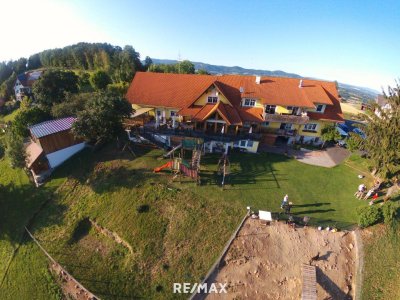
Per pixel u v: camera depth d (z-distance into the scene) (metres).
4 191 36.91
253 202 30.62
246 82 46.72
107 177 35.41
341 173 37.34
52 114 47.50
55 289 24.98
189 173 33.25
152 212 29.72
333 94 46.38
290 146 45.03
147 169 35.97
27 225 31.48
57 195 34.69
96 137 40.12
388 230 27.66
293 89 44.94
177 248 26.44
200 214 29.06
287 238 26.62
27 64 140.25
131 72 73.75
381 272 24.66
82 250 28.17
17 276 26.78
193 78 47.97
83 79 77.56
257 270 24.58
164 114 46.66
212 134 40.25
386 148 29.23
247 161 39.25
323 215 29.12
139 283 24.48
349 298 23.42
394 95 30.52
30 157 37.78
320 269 24.75
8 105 83.62
